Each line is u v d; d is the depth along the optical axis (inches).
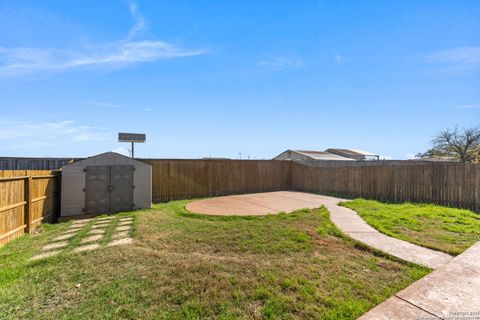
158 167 366.3
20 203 188.5
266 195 430.3
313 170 482.3
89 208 273.0
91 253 142.3
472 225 197.6
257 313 84.3
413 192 333.4
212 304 89.7
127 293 97.9
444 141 746.2
